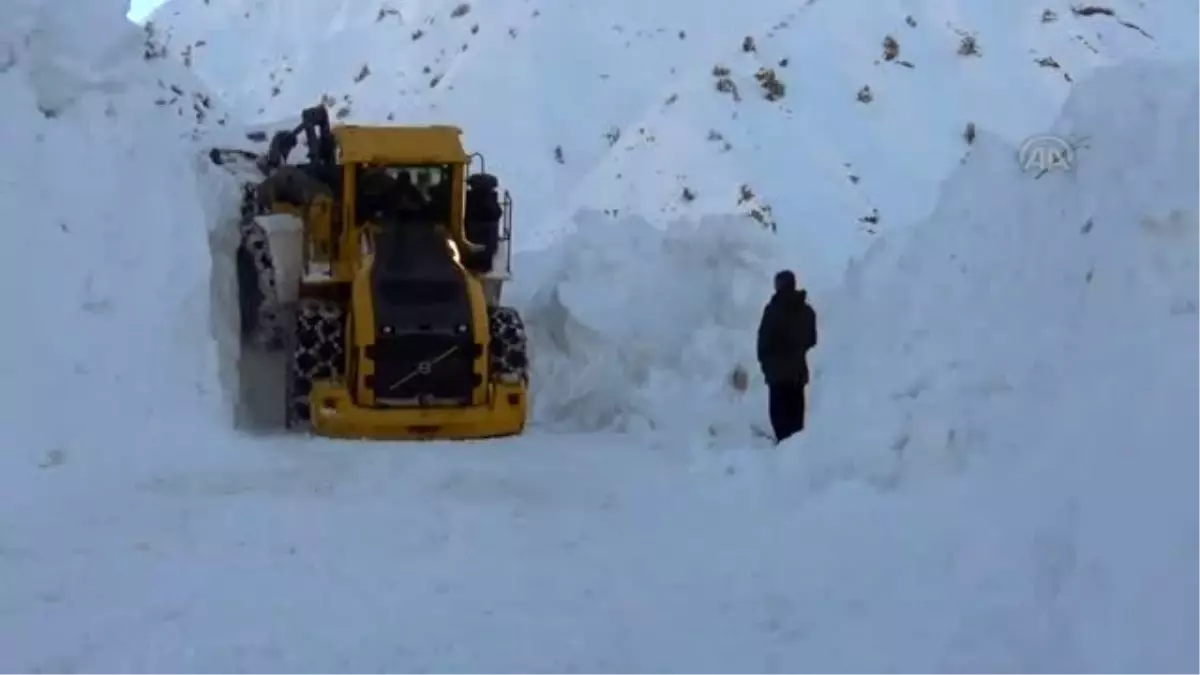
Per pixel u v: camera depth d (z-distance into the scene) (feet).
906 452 36.45
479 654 26.71
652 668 25.95
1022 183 41.24
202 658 26.32
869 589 29.71
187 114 68.59
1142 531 26.48
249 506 38.83
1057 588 26.96
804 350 48.29
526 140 132.57
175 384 49.85
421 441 52.54
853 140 126.93
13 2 55.26
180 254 52.90
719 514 37.70
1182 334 30.78
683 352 59.21
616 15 143.95
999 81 134.62
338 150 59.67
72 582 31.07
